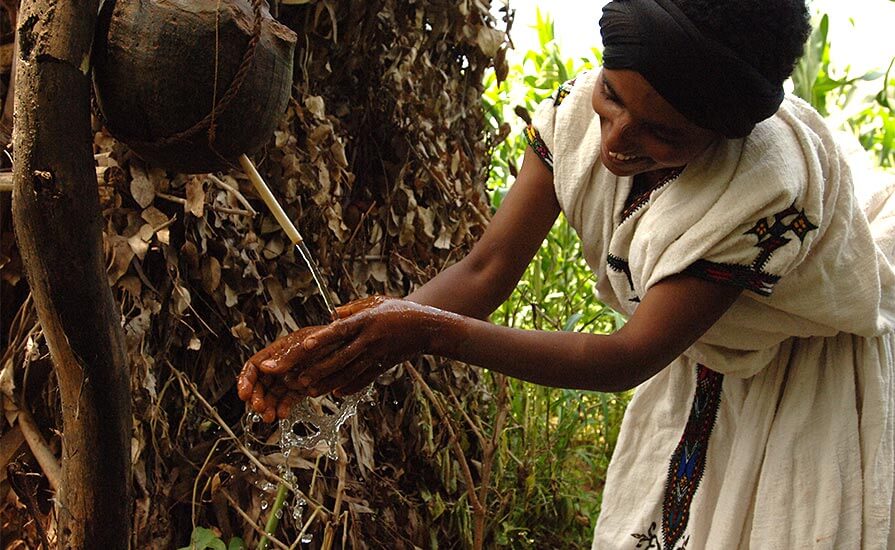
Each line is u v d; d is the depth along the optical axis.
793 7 0.97
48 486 1.56
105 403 1.06
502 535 2.08
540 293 2.51
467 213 2.04
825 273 1.15
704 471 1.35
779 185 1.07
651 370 1.11
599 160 1.21
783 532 1.26
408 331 1.03
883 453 1.26
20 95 0.92
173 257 1.55
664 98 0.98
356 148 1.89
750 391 1.31
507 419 2.23
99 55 0.94
